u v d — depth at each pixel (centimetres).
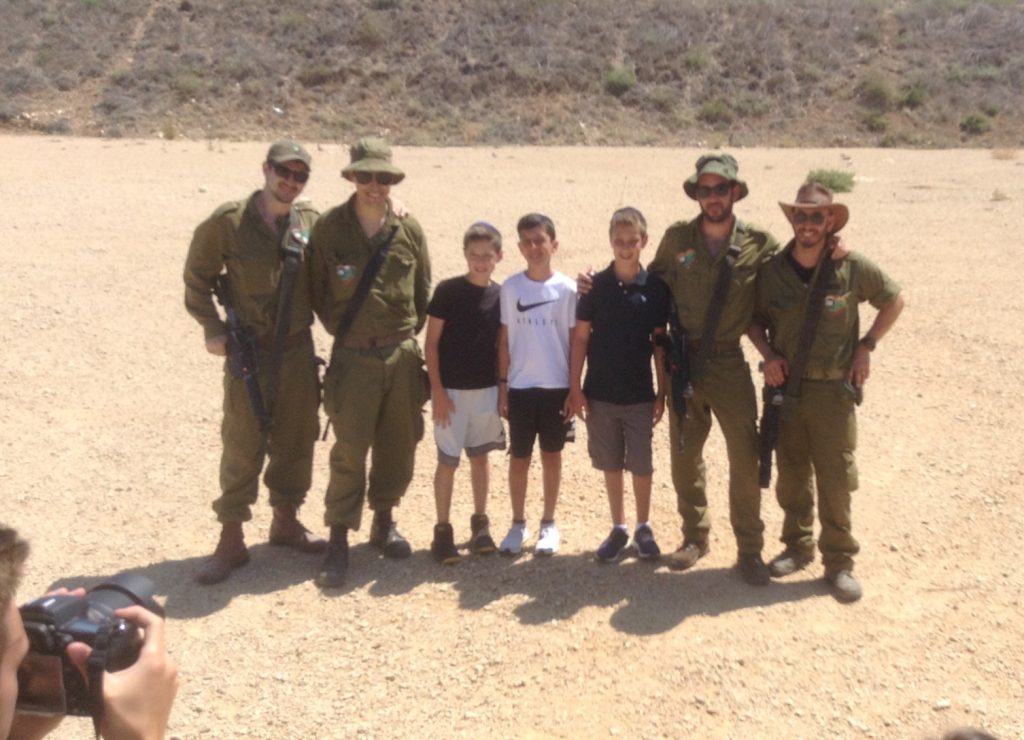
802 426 567
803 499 589
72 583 583
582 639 527
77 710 233
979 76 3866
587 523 659
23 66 3584
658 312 577
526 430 604
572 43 3916
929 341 994
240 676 500
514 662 509
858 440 777
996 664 509
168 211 1577
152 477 722
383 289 578
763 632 532
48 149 2550
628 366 580
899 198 1906
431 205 1698
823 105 3688
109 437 783
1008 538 631
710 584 579
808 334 545
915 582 584
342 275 573
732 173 541
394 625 541
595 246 1370
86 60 3634
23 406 832
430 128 3412
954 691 489
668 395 591
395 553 611
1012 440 768
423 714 474
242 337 571
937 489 695
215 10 3966
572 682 495
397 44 3822
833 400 553
